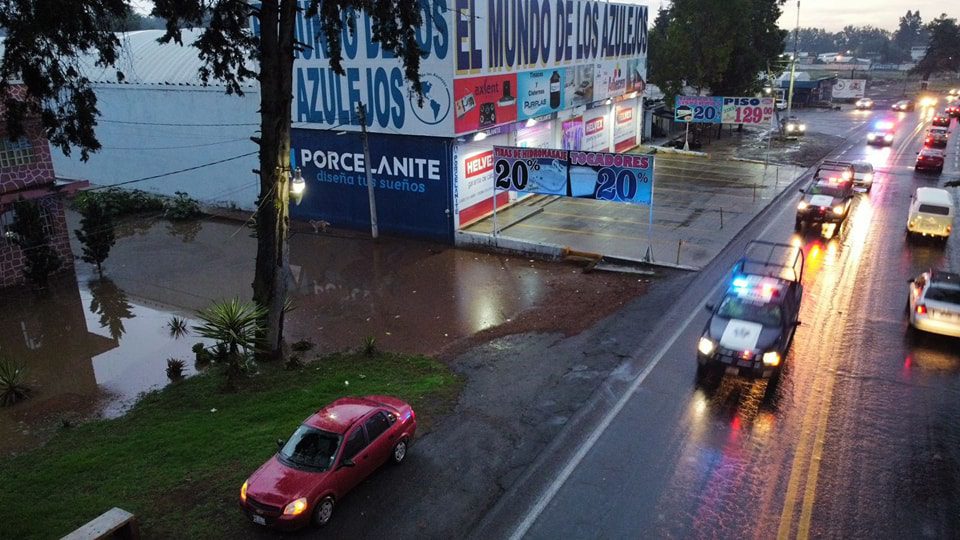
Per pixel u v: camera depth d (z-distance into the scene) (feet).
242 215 102.42
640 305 60.49
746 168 127.85
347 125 87.81
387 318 61.26
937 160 116.57
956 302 50.55
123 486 34.73
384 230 89.76
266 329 52.08
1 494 34.78
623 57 129.08
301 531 30.89
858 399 42.73
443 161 82.12
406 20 50.72
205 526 31.22
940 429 38.99
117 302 69.46
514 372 48.14
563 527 31.14
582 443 38.24
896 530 30.53
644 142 159.22
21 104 39.50
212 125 103.76
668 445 37.86
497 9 85.25
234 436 39.40
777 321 46.73
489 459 36.76
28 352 58.18
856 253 73.82
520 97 93.71
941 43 406.41
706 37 158.20
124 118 113.70
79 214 107.45
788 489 33.63
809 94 253.24
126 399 49.19
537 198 102.99
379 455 34.60
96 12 39.04
